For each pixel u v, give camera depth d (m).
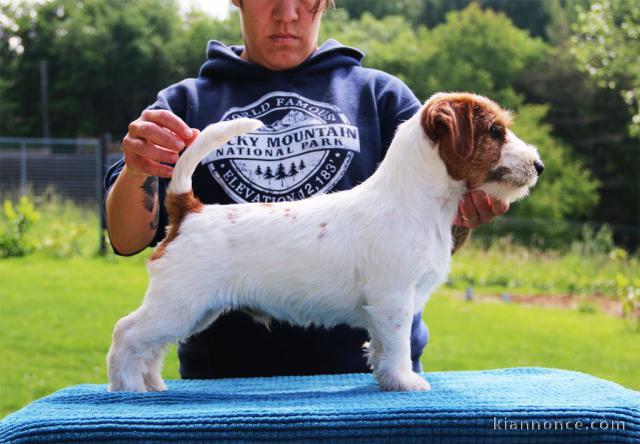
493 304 12.55
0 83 35.91
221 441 2.22
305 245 2.80
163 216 3.27
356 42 35.47
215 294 2.79
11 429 2.23
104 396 2.59
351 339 3.31
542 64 34.06
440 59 32.66
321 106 3.39
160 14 37.06
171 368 7.31
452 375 3.04
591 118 32.06
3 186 21.25
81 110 35.66
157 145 2.73
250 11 3.38
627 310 10.83
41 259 14.20
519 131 27.77
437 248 2.85
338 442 2.23
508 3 45.16
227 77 3.50
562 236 20.86
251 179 3.24
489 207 2.97
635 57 19.31
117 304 10.27
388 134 3.43
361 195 2.89
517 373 3.04
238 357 3.32
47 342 8.21
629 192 31.88
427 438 2.24
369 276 2.77
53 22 36.34
